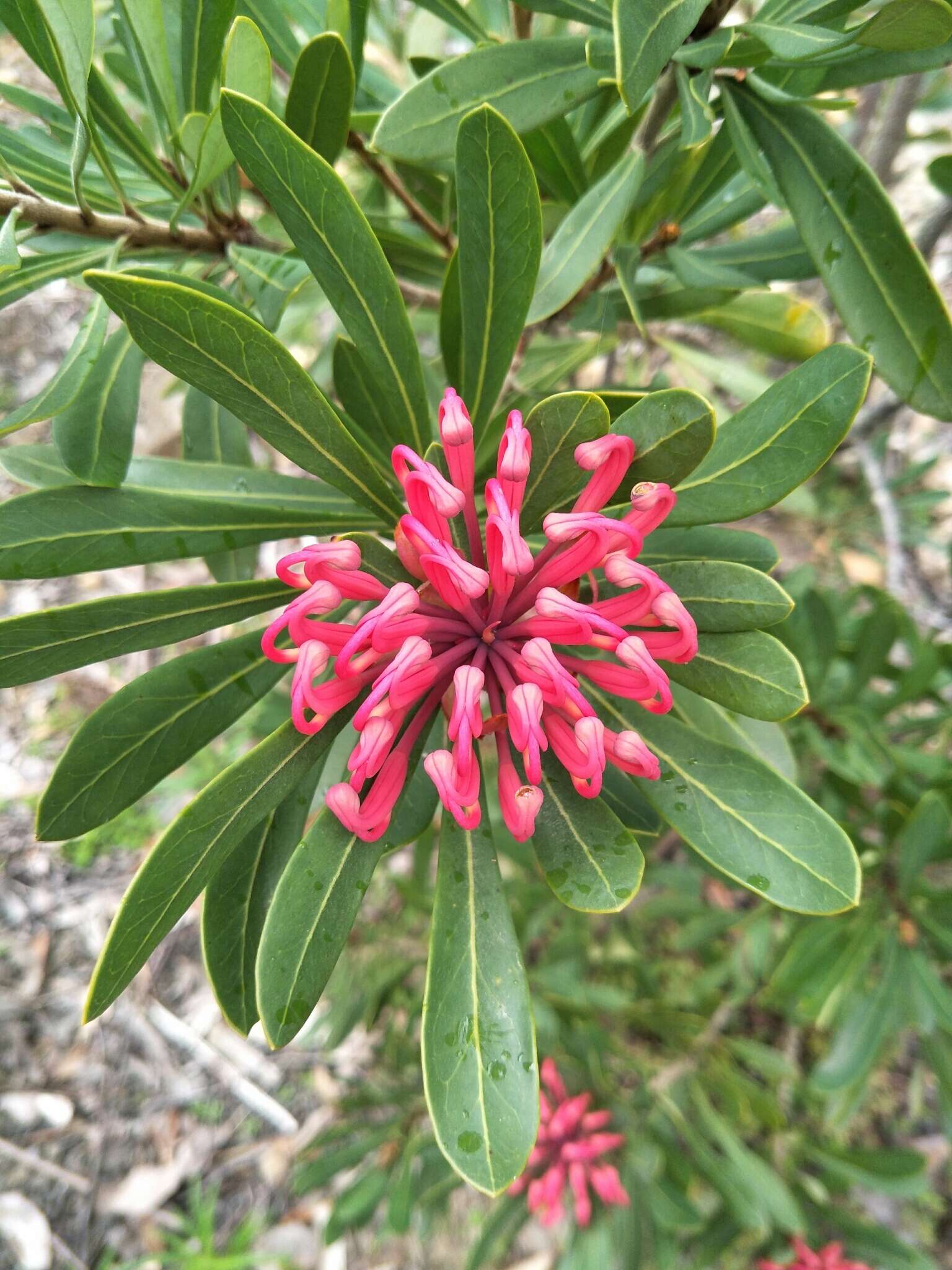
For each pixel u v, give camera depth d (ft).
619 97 0.94
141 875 0.55
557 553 0.63
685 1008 1.84
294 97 0.67
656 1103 1.53
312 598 0.57
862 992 1.20
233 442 1.02
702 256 0.96
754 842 0.62
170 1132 2.23
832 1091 1.25
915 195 2.33
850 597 1.56
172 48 0.82
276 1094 2.27
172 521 0.67
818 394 0.57
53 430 0.66
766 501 0.60
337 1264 2.10
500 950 0.61
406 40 1.58
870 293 0.65
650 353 1.78
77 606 0.60
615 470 0.59
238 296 0.87
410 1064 1.80
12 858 2.45
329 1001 1.98
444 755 0.57
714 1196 1.74
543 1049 1.57
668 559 0.70
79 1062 2.28
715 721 0.87
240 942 0.67
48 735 2.58
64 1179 2.16
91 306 0.65
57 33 0.58
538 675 0.58
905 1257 1.38
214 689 0.68
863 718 1.30
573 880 0.63
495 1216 1.46
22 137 0.79
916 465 2.10
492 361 0.68
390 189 1.04
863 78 0.69
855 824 1.36
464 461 0.60
